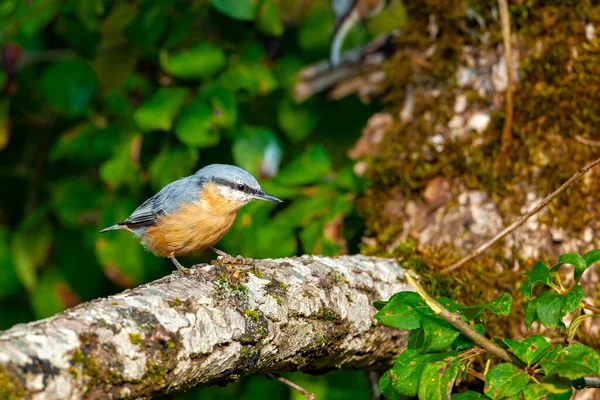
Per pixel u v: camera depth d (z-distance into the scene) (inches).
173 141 374.0
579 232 281.9
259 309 219.9
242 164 362.9
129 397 185.8
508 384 188.5
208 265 236.2
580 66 290.0
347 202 335.0
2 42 396.8
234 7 336.5
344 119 391.2
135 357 185.0
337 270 256.7
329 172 352.5
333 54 365.4
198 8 362.3
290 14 381.4
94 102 405.7
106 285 431.5
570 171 284.4
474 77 305.3
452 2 309.9
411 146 313.4
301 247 369.1
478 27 305.0
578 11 293.4
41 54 418.9
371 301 261.4
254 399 390.6
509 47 284.7
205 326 203.8
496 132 296.5
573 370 178.1
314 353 245.1
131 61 383.9
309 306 234.7
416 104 316.2
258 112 403.2
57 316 183.5
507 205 289.1
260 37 387.5
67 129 443.8
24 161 446.9
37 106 436.8
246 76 354.3
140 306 195.5
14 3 379.2
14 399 159.5
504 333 277.0
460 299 280.7
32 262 414.3
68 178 415.8
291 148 396.8
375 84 372.2
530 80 294.8
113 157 365.4
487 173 292.7
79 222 408.2
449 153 302.7
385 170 317.1
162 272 411.2
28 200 444.5
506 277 280.7
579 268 208.8
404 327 205.3
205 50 350.9
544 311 205.0
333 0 362.0
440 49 312.5
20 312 445.4
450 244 291.7
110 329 183.8
